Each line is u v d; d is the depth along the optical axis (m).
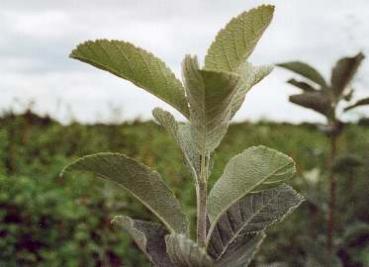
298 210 5.22
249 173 1.56
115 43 1.50
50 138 9.51
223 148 10.44
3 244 6.25
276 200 1.78
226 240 1.73
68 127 10.16
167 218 1.67
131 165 1.61
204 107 1.46
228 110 1.51
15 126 9.17
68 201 6.82
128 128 11.39
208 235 1.66
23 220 6.58
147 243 1.70
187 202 7.55
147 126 11.83
